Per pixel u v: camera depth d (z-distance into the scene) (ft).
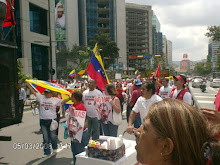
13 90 13.00
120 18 327.26
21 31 83.10
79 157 10.55
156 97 13.76
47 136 17.51
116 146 10.32
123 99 30.81
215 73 183.11
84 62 171.83
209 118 4.42
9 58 12.66
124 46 331.16
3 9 13.34
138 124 17.52
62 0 81.20
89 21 293.02
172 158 2.75
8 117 12.73
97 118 18.25
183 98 14.40
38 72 95.81
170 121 2.72
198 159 2.74
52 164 15.72
